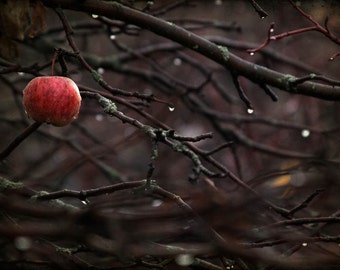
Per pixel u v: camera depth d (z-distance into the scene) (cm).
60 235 189
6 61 332
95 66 455
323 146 518
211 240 215
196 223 216
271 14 525
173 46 500
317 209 364
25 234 186
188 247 238
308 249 288
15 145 279
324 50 612
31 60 525
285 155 445
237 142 476
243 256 213
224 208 231
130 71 471
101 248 205
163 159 607
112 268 252
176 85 507
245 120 488
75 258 256
